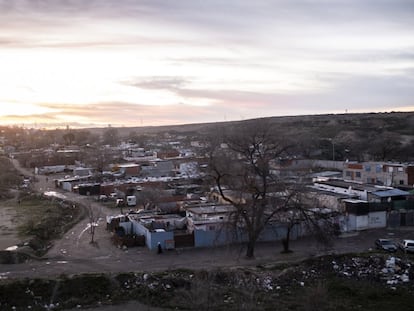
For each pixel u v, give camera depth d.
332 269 34.38
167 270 33.47
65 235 47.44
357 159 98.69
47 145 190.75
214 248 41.03
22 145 196.25
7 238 45.28
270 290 31.14
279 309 27.67
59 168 113.50
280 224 42.56
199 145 160.00
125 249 41.19
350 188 55.25
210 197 61.47
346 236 45.09
